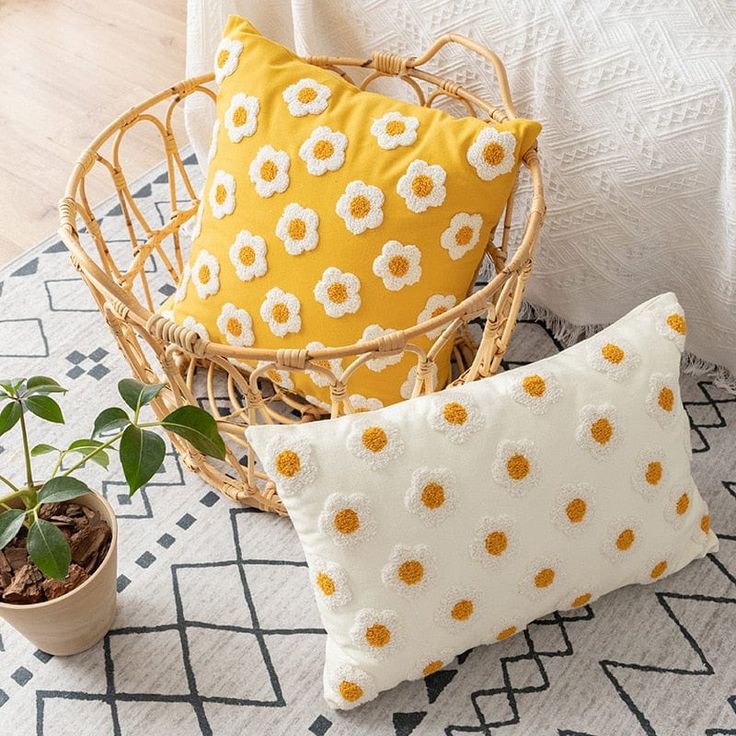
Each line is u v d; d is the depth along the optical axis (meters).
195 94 1.54
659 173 1.22
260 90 1.18
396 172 1.12
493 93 1.32
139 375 1.23
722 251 1.25
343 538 0.99
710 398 1.43
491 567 1.04
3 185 1.80
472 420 1.02
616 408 1.06
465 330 1.41
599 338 1.10
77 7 2.21
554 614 1.20
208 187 1.23
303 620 1.21
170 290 1.61
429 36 1.32
